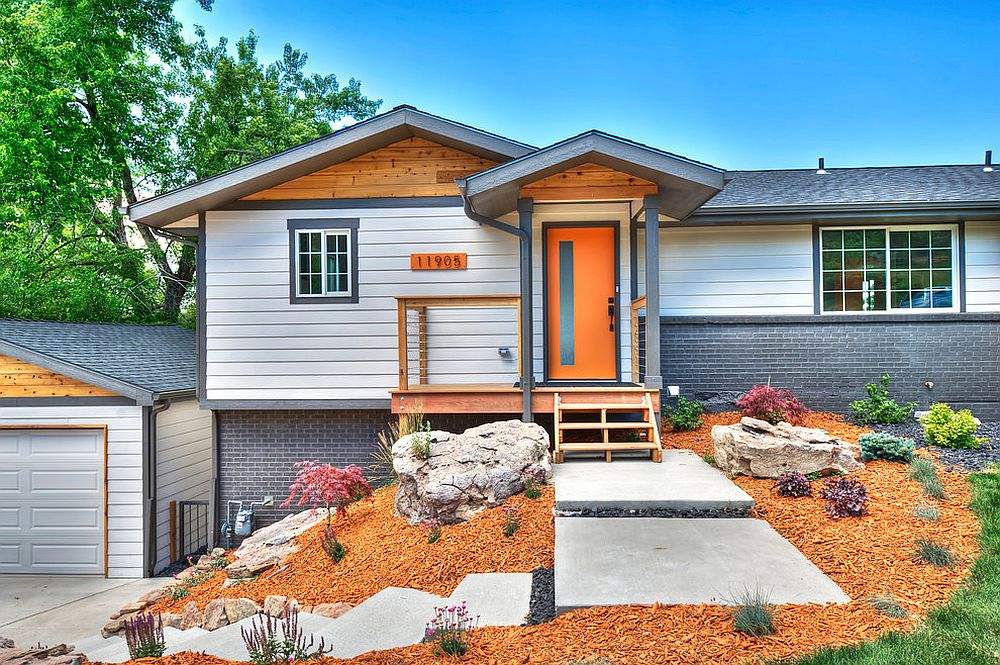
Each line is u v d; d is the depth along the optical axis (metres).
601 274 9.34
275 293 9.14
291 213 9.15
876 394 9.05
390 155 9.13
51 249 17.92
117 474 8.77
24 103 15.24
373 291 9.13
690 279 10.20
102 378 8.60
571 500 5.86
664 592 4.00
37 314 15.65
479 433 7.18
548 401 8.14
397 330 9.01
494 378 9.12
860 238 10.07
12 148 14.88
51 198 16.22
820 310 10.03
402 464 6.52
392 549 5.80
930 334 9.70
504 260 9.09
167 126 19.20
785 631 3.45
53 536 8.80
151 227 9.23
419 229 9.11
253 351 9.12
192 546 9.97
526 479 6.40
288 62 24.17
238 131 20.52
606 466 7.31
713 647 3.29
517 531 5.53
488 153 8.86
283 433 9.24
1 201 15.78
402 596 4.61
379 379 9.09
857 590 4.07
